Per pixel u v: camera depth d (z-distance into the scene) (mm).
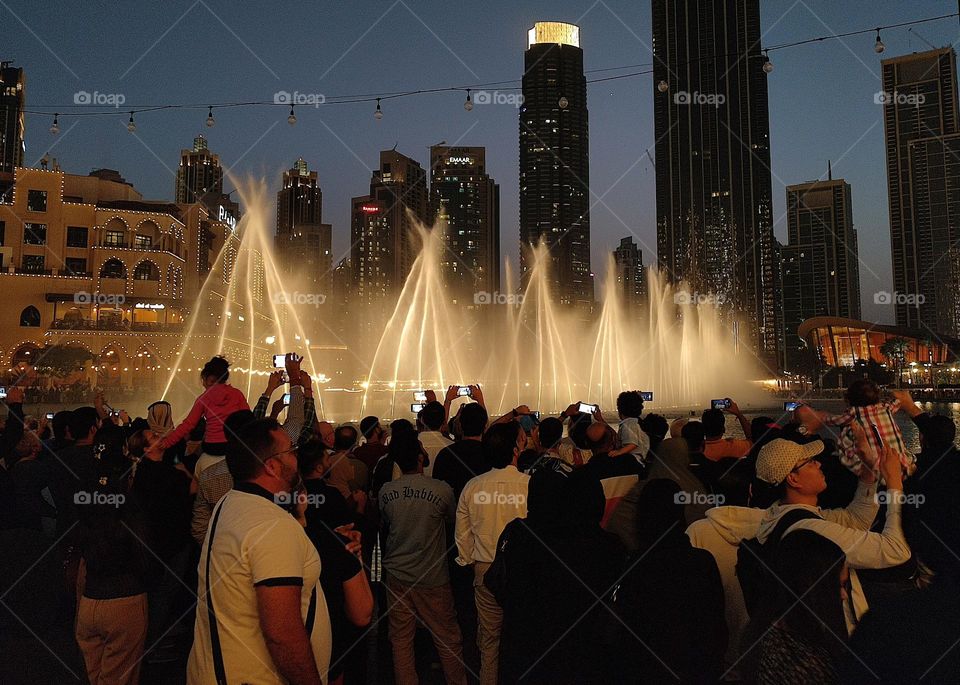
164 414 6145
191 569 5859
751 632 3270
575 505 3799
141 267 74625
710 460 5941
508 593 3855
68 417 6566
